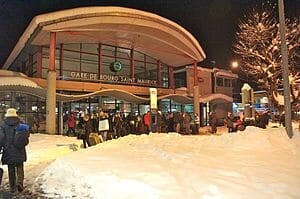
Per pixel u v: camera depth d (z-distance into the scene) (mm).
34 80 20312
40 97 20609
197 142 12102
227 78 37938
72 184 6715
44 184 6992
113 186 5930
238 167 6977
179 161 7734
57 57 24281
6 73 19688
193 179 5980
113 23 22438
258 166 7055
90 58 26094
